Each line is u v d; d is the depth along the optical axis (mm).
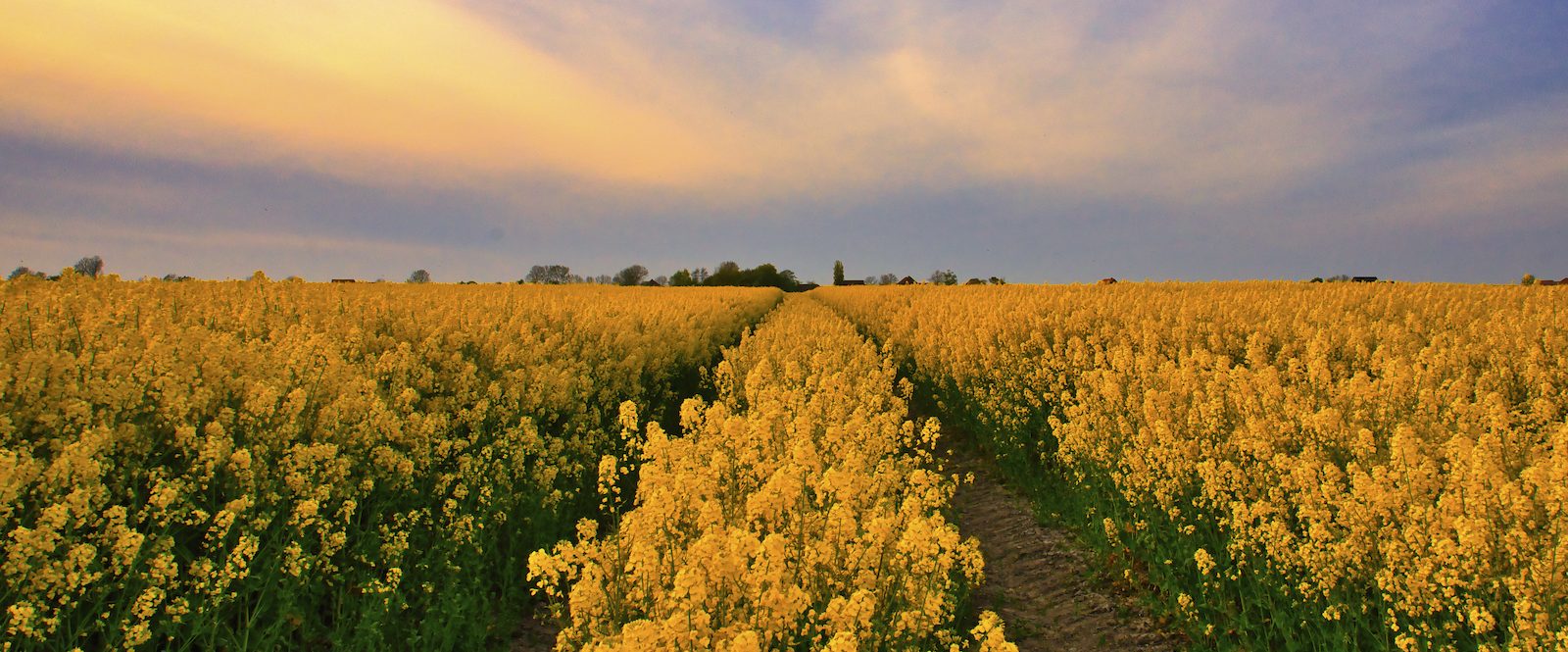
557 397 9367
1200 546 6387
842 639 3248
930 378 16312
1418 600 4449
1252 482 6363
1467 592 4453
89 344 7449
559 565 4316
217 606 4488
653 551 4059
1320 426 6328
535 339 12930
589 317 15945
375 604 5168
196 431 6059
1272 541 5348
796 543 4355
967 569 5301
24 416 5461
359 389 7379
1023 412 10859
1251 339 11547
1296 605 5258
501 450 7617
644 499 4996
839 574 4301
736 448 5492
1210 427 7141
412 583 5918
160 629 4410
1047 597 6844
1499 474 4738
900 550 4301
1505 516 4469
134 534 4281
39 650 4266
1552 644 3762
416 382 8906
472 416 8109
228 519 4664
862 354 13211
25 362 5766
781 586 3992
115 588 4406
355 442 6566
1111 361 10734
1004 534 8406
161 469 5320
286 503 5668
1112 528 6980
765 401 7773
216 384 6648
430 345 10328
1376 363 10125
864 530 4812
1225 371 8633
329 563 5465
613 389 11547
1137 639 6000
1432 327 13648
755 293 52812
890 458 7316
